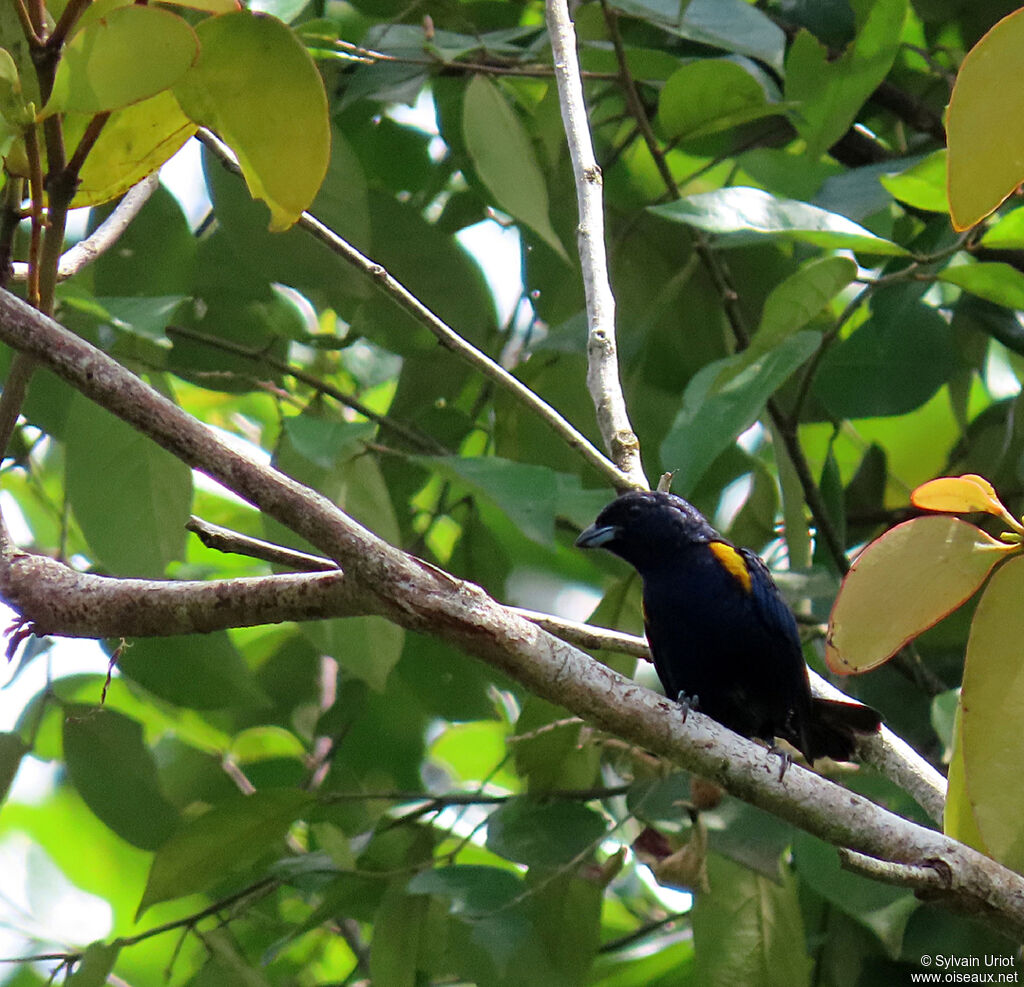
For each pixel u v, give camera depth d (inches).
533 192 374.3
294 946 484.4
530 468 343.9
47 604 238.8
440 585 219.5
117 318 339.6
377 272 311.1
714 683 377.4
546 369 447.8
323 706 515.2
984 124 140.3
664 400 451.8
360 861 404.8
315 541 216.4
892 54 395.2
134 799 406.0
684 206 317.4
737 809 356.5
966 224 143.5
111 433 345.4
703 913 358.3
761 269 466.6
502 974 356.2
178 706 418.0
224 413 589.0
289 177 184.7
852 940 407.2
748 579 368.8
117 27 170.6
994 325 447.8
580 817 381.4
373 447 377.1
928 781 297.4
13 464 460.8
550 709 389.1
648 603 379.9
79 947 454.6
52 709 450.9
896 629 175.5
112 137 215.2
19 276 285.6
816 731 320.2
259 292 454.3
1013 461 447.5
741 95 399.9
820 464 534.9
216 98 180.2
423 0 464.1
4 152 185.0
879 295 412.5
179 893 371.2
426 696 470.0
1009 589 163.5
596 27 472.1
